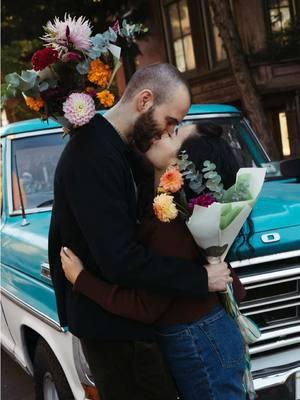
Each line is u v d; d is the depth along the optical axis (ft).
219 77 42.57
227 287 7.05
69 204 6.56
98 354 6.85
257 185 6.74
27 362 11.93
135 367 6.70
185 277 6.44
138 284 6.31
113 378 6.83
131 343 6.73
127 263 6.17
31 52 37.06
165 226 6.74
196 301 6.87
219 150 7.55
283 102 39.06
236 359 6.97
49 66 6.66
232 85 41.16
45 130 13.64
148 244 6.78
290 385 8.94
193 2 43.83
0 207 13.43
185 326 6.86
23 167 13.20
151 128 6.61
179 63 47.62
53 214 7.08
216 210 6.52
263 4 38.14
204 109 14.76
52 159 13.30
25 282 11.07
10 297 12.12
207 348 6.85
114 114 6.85
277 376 8.90
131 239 6.26
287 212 9.23
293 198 10.30
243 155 14.32
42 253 10.15
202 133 7.68
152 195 7.01
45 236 10.56
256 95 28.60
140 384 6.74
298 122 38.22
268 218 9.04
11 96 6.93
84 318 6.76
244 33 38.88
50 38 6.80
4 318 13.09
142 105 6.59
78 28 6.62
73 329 6.90
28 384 15.21
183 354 6.89
